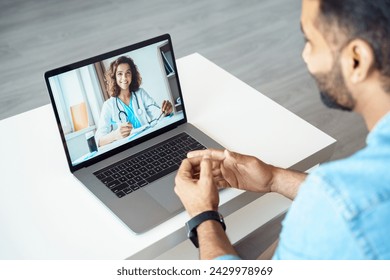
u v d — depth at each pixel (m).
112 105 1.37
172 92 1.47
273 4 3.73
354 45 0.75
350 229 0.68
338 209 0.68
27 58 3.10
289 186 1.25
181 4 3.69
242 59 3.12
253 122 1.54
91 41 3.28
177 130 1.49
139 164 1.37
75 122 1.32
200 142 1.44
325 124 2.60
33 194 1.29
